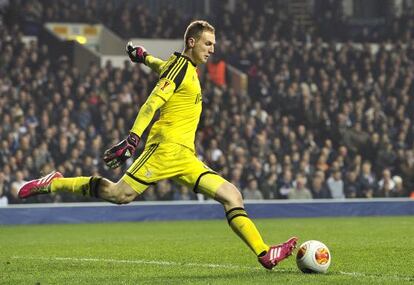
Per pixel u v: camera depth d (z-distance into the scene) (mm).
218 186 16656
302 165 46469
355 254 21703
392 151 50656
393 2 66000
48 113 46938
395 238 27625
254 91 54719
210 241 27172
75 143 45062
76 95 49406
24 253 23344
